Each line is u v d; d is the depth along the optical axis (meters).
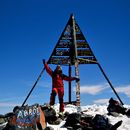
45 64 14.87
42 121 12.44
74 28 18.50
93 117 12.89
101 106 15.95
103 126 11.99
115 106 14.33
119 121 12.12
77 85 16.27
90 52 18.38
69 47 18.47
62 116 13.51
